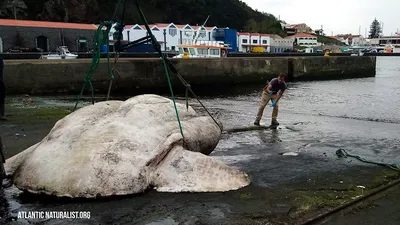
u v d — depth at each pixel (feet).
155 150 17.30
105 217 14.66
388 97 67.77
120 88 72.33
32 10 215.31
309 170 21.68
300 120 41.16
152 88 75.87
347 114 47.73
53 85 65.98
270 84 36.37
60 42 164.35
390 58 348.59
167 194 16.69
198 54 111.24
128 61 72.59
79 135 17.11
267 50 290.15
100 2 241.96
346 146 28.22
